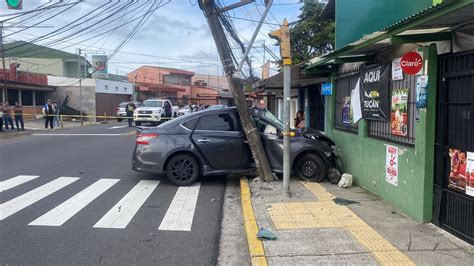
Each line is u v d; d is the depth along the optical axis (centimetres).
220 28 974
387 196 757
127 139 2012
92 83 4372
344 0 1056
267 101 3309
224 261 538
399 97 711
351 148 945
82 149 1612
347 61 844
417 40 581
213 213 750
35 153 1490
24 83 3678
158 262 525
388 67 748
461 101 557
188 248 576
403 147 692
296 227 627
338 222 646
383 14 1017
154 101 3192
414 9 947
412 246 539
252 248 546
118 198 848
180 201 831
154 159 955
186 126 981
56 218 705
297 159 973
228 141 973
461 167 560
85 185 966
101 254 548
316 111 1491
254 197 820
